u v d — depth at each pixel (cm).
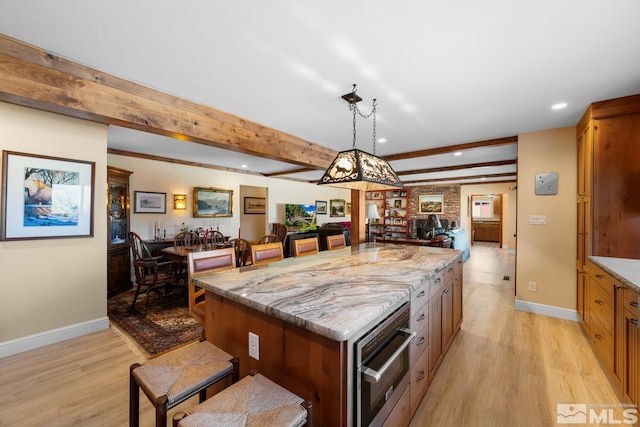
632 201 246
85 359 236
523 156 354
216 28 158
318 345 114
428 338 196
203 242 521
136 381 120
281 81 220
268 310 126
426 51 179
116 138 396
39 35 165
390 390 140
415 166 595
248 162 585
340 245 350
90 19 150
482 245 1072
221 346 161
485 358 244
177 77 215
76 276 276
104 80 208
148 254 397
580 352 253
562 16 145
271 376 133
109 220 413
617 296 196
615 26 152
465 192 932
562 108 272
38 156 253
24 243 247
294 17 149
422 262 230
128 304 383
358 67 199
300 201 868
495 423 171
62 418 170
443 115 291
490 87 228
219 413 98
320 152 422
